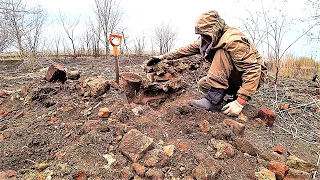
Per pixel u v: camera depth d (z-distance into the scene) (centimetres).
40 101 296
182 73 381
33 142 231
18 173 198
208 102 264
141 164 197
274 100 335
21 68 691
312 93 384
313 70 563
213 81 258
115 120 244
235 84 276
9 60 908
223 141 222
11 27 1039
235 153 215
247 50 241
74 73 334
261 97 343
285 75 539
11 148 229
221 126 238
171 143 220
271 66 575
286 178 201
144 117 253
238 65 245
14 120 273
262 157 216
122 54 997
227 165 204
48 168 201
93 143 219
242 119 270
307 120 295
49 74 320
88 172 191
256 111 283
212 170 187
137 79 305
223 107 258
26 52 959
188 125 242
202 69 391
